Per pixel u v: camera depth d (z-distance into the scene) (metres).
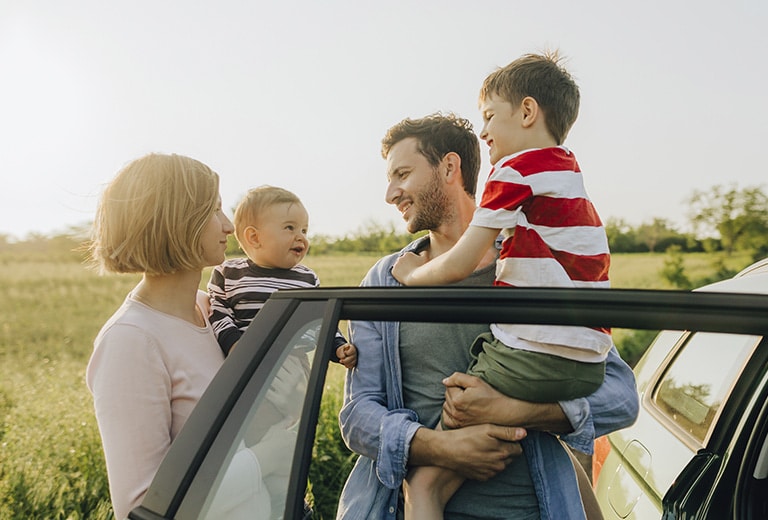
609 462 2.13
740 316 1.17
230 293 2.61
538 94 1.90
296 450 1.26
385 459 1.66
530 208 1.80
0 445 5.32
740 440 1.77
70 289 27.83
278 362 1.35
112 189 1.77
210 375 1.82
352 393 1.77
